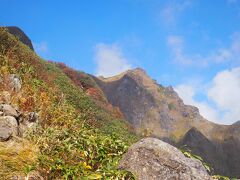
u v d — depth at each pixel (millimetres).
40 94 12711
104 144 8820
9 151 6852
